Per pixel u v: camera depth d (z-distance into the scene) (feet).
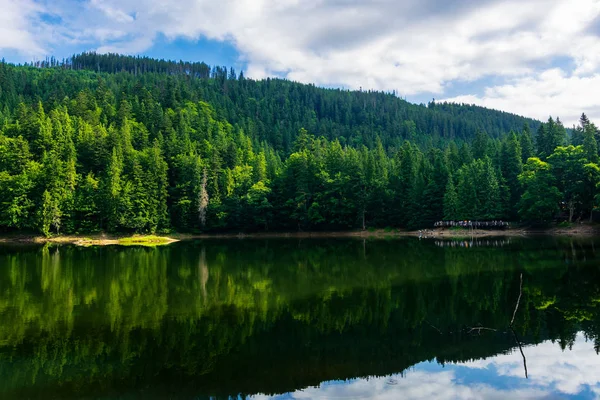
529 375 44.19
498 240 199.11
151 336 58.59
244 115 597.11
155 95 519.19
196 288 93.66
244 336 58.23
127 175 269.85
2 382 43.78
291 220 294.25
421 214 269.85
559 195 223.92
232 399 39.47
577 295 77.97
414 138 638.53
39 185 253.44
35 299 82.99
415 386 41.91
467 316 66.49
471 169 262.47
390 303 76.38
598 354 49.70
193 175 287.69
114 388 42.27
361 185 285.02
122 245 224.94
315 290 89.76
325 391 41.01
